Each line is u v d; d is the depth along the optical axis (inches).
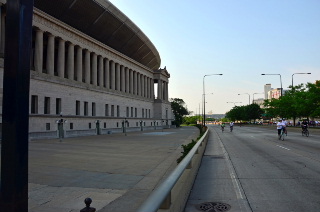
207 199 289.3
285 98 2410.2
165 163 549.3
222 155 652.7
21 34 112.7
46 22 1547.7
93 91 1994.3
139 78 3056.1
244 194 305.4
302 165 482.9
